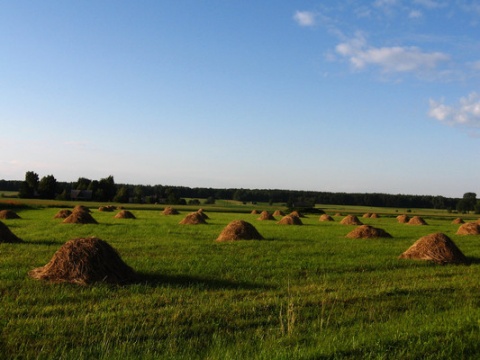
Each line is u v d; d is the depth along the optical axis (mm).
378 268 16281
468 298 11297
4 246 18891
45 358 6793
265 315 9250
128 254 17750
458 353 7285
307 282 13062
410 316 9281
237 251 19516
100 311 9234
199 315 9023
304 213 83500
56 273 11969
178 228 32406
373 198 173750
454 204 173000
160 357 6801
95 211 65438
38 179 135375
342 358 6949
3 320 8430
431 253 18438
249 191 171500
